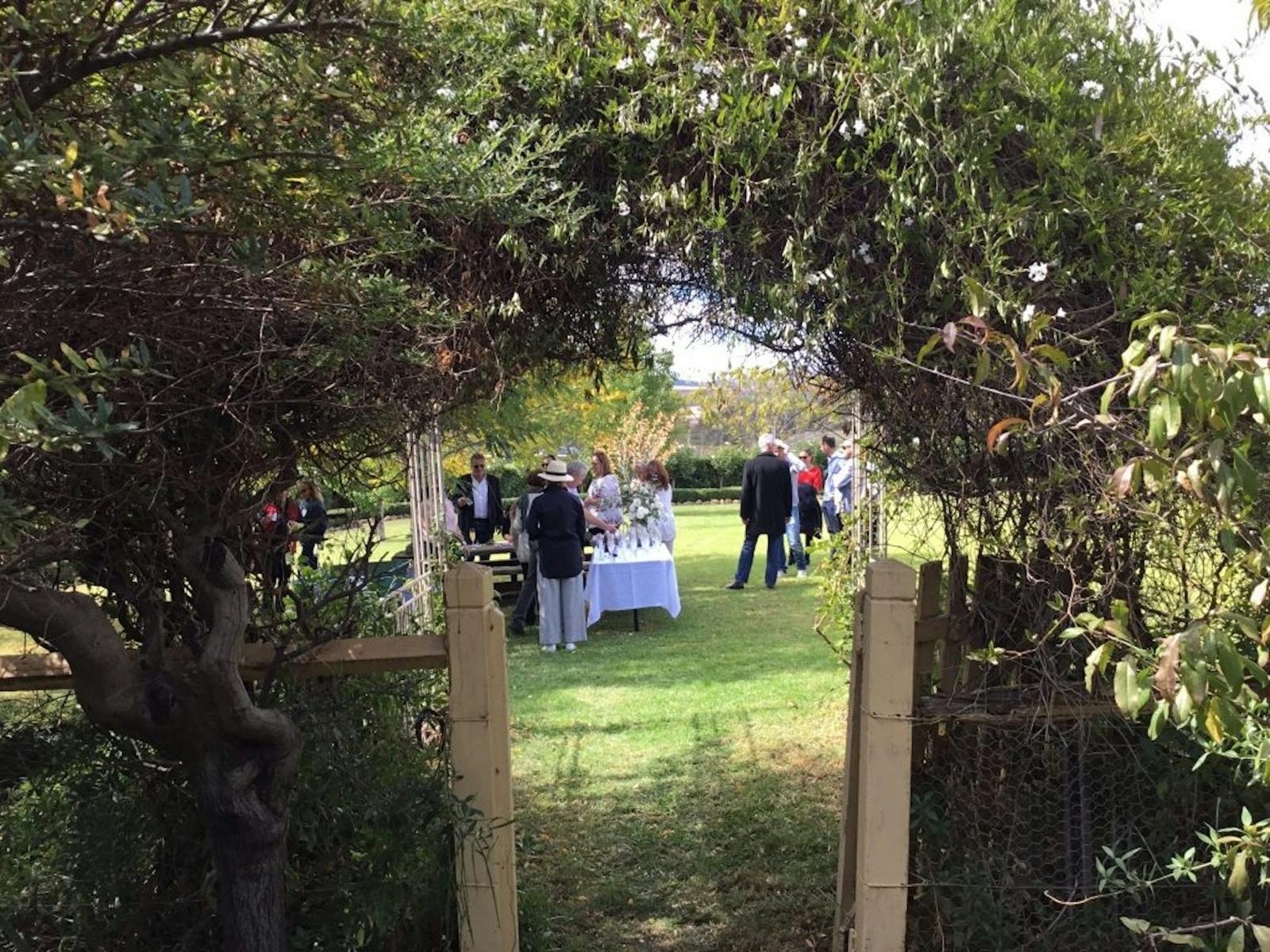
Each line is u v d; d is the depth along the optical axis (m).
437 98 1.76
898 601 2.41
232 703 2.06
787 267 2.48
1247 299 2.30
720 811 4.38
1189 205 2.27
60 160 1.09
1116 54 2.45
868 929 2.49
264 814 2.12
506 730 2.54
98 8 1.38
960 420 2.45
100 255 1.48
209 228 1.45
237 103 1.43
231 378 1.99
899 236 2.31
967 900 2.58
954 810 2.72
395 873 2.52
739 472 28.75
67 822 2.62
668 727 5.64
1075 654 2.48
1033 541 2.39
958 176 2.27
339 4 1.50
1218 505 1.41
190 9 1.48
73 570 2.30
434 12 1.85
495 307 2.57
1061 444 2.28
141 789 2.64
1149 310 2.26
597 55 2.52
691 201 2.46
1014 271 2.23
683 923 3.44
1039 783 2.63
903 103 2.30
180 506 2.21
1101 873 2.33
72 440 1.11
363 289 1.86
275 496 2.39
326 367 2.02
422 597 5.07
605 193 2.58
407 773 2.74
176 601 2.39
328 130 1.58
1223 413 1.38
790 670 6.95
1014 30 2.37
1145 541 2.32
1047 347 1.69
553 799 4.61
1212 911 2.50
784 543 12.90
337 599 2.73
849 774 2.90
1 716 2.69
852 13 2.44
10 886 2.52
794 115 2.47
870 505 4.28
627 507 9.04
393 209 1.88
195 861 2.62
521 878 3.79
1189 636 1.40
